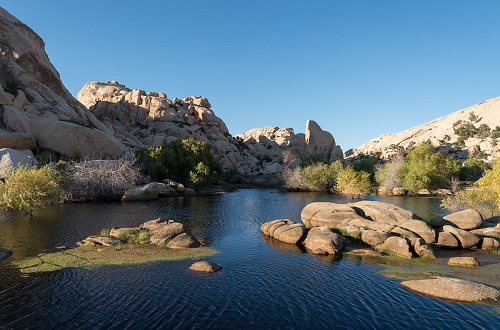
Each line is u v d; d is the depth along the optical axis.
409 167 67.44
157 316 11.65
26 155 44.81
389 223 23.98
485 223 26.83
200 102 125.19
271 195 61.12
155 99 105.81
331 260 19.17
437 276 16.33
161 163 61.44
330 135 112.06
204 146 69.94
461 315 12.05
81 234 23.95
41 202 30.81
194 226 29.36
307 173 70.62
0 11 71.44
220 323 11.25
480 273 16.81
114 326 10.87
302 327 11.09
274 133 151.62
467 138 136.00
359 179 62.03
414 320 11.66
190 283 15.01
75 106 78.25
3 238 22.39
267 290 14.38
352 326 11.19
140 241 22.12
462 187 69.44
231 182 88.19
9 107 55.06
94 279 15.16
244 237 25.31
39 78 74.62
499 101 156.75
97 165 46.75
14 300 12.70
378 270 17.36
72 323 11.00
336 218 26.70
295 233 23.53
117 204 41.94
